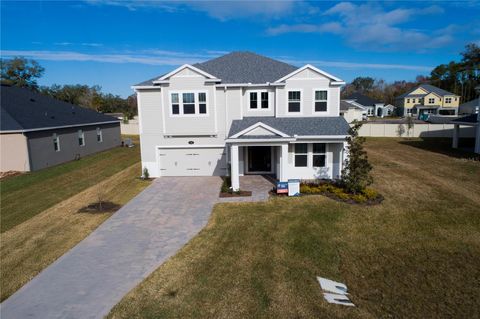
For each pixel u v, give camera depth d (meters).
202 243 10.88
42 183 19.81
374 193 15.38
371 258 9.79
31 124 23.41
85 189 18.41
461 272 8.96
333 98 19.75
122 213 14.19
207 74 19.41
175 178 20.48
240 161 20.47
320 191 16.20
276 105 19.95
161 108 20.03
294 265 9.27
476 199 14.91
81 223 13.08
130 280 8.69
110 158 29.08
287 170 17.25
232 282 8.37
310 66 19.41
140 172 22.59
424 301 7.67
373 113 81.25
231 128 18.41
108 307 7.49
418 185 17.44
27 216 14.02
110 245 10.97
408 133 41.88
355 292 8.08
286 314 7.02
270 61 23.69
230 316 6.98
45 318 7.16
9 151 22.59
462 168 21.53
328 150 18.67
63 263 9.76
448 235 11.29
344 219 12.74
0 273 9.25
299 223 12.38
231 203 15.05
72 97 72.81
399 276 8.82
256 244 10.66
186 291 8.01
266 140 16.55
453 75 88.56
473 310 7.31
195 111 20.02
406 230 11.72
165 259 9.85
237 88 19.86
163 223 12.88
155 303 7.56
